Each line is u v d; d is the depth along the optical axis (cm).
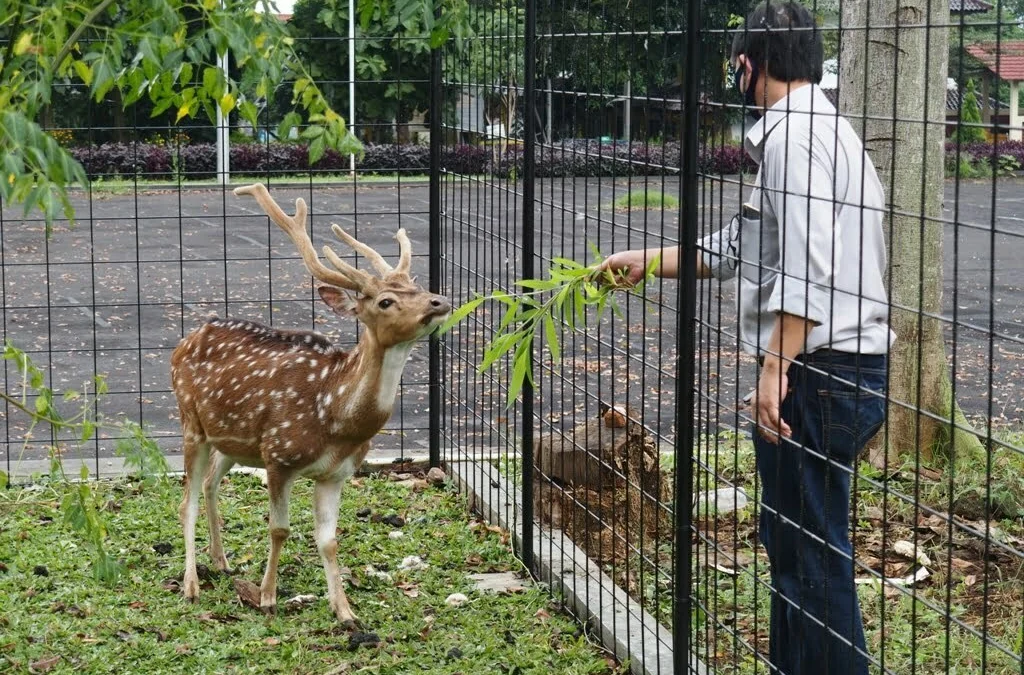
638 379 927
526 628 483
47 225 292
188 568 512
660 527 587
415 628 482
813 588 367
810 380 359
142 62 342
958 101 248
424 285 1340
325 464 489
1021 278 1384
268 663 450
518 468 679
